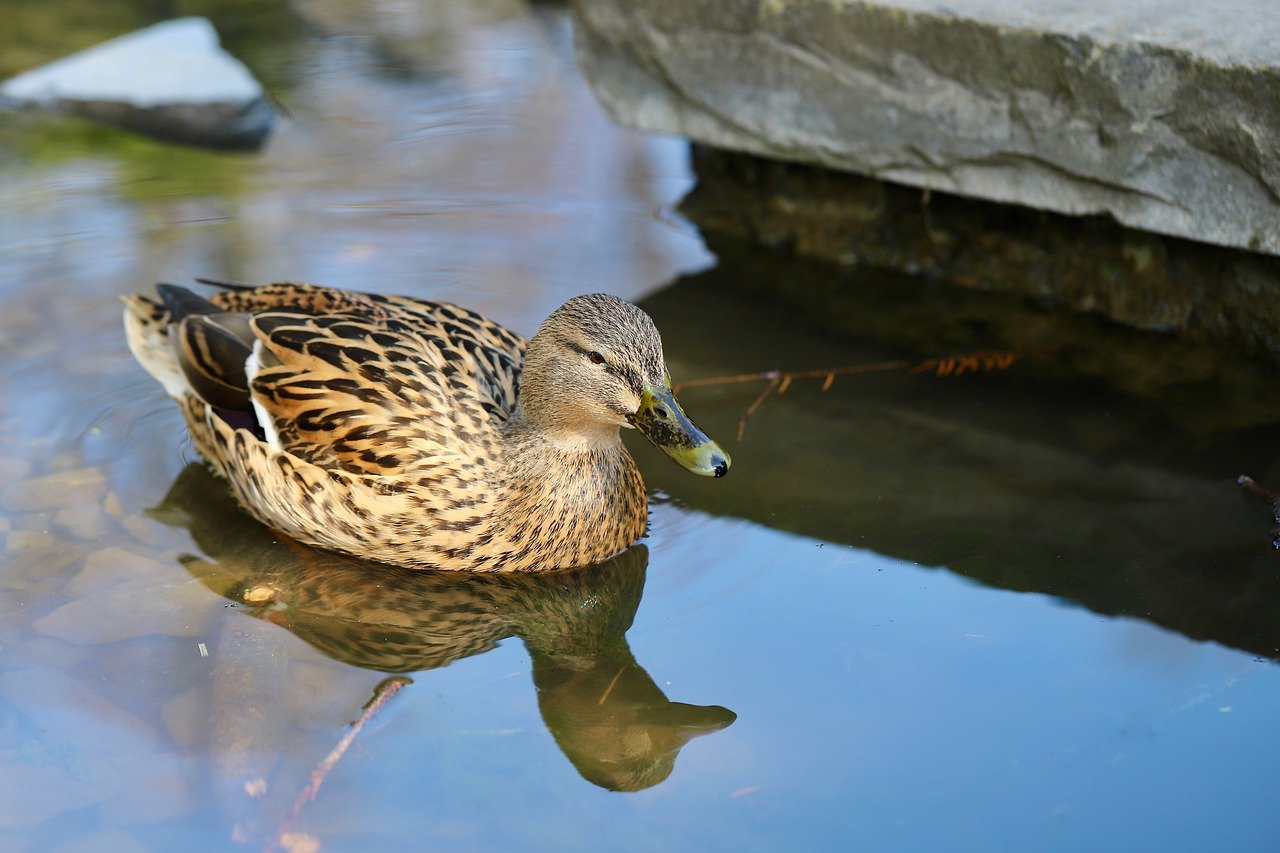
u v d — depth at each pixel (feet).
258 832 15.26
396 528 20.40
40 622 18.95
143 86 35.42
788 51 27.45
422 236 30.01
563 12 43.04
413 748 16.62
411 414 20.75
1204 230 24.06
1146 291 26.32
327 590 20.31
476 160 33.58
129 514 21.67
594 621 19.61
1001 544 20.17
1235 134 22.94
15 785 15.99
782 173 30.45
